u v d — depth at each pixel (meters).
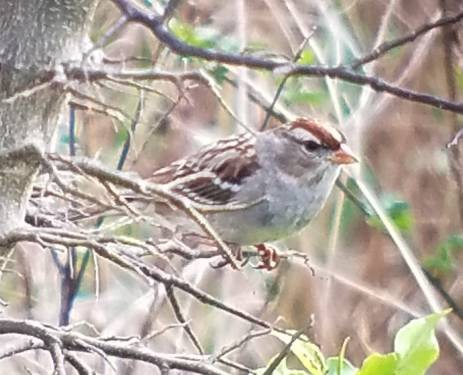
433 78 12.87
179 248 7.14
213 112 12.09
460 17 6.39
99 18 10.90
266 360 11.48
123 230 9.49
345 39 11.51
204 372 6.17
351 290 12.83
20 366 9.56
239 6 11.28
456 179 13.09
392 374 5.95
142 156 11.57
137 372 9.51
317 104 11.73
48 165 5.81
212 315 11.28
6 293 10.53
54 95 6.07
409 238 13.35
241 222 9.95
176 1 6.10
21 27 5.96
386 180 13.52
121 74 5.78
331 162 10.30
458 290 13.41
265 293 11.53
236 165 10.26
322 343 12.32
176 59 10.59
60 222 6.85
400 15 12.75
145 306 10.01
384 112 13.24
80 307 10.73
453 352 13.18
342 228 12.99
